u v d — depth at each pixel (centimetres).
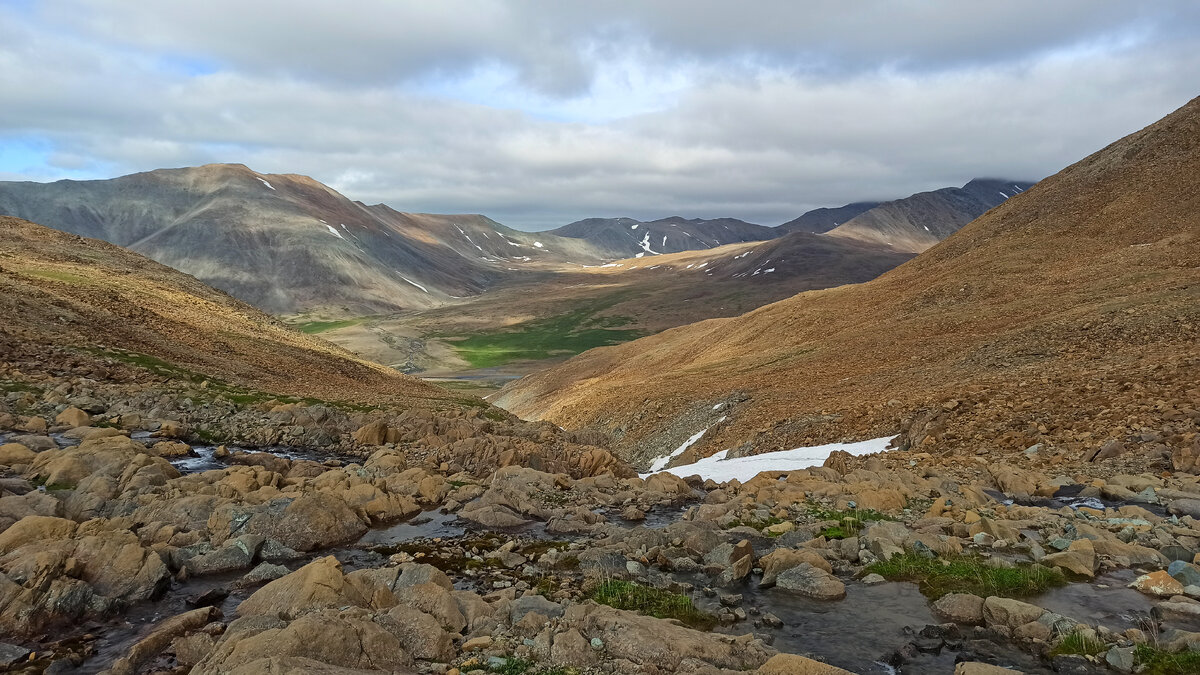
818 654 973
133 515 1467
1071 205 7762
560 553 1437
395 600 1090
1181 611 1057
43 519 1223
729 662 901
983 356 4106
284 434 2823
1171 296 4238
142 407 2870
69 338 3534
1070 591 1177
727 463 3325
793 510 1780
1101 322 3975
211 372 3894
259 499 1658
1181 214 6303
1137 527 1488
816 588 1214
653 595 1199
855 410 3550
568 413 7219
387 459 2197
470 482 2169
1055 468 2127
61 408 2558
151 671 880
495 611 1084
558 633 961
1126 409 2403
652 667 879
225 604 1132
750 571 1339
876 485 1936
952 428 2773
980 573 1263
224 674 766
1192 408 2219
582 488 2155
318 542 1487
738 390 5109
